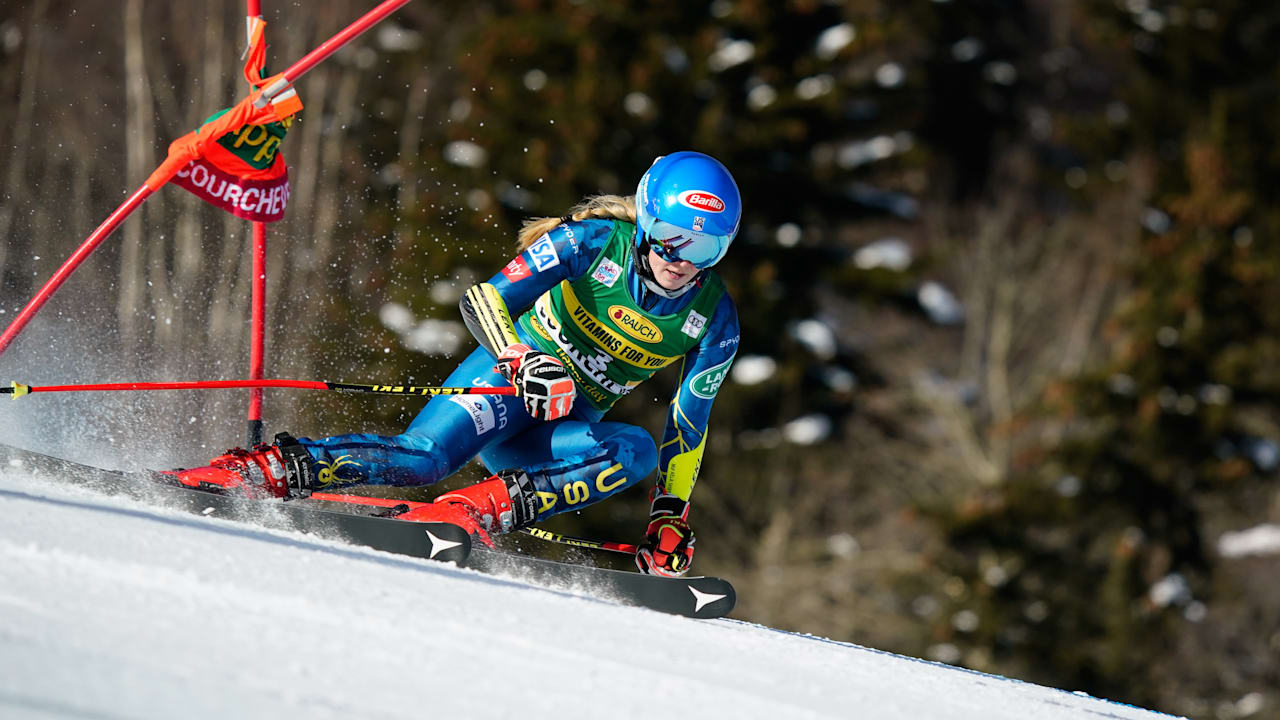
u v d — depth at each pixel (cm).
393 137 6525
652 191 1388
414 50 6662
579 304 1471
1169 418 6481
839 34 6894
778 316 6650
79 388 1259
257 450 1326
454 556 1237
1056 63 8525
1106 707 1372
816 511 7100
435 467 1434
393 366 5353
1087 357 7894
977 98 7875
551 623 920
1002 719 955
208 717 548
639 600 1355
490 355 1512
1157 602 6244
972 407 7669
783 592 6719
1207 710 6241
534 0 6612
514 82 6269
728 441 6788
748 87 6812
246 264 6034
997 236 7975
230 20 6712
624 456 1448
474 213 5953
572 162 6097
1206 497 6725
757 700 800
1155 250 6856
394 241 5934
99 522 890
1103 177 7731
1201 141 6931
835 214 6938
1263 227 6719
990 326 7850
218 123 1431
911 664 1295
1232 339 6631
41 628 623
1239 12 7319
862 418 7231
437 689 670
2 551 757
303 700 602
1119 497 6366
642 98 6334
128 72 6575
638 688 764
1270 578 6519
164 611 708
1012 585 6288
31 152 6519
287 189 1529
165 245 6156
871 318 7594
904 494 7206
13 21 6575
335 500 1436
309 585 844
